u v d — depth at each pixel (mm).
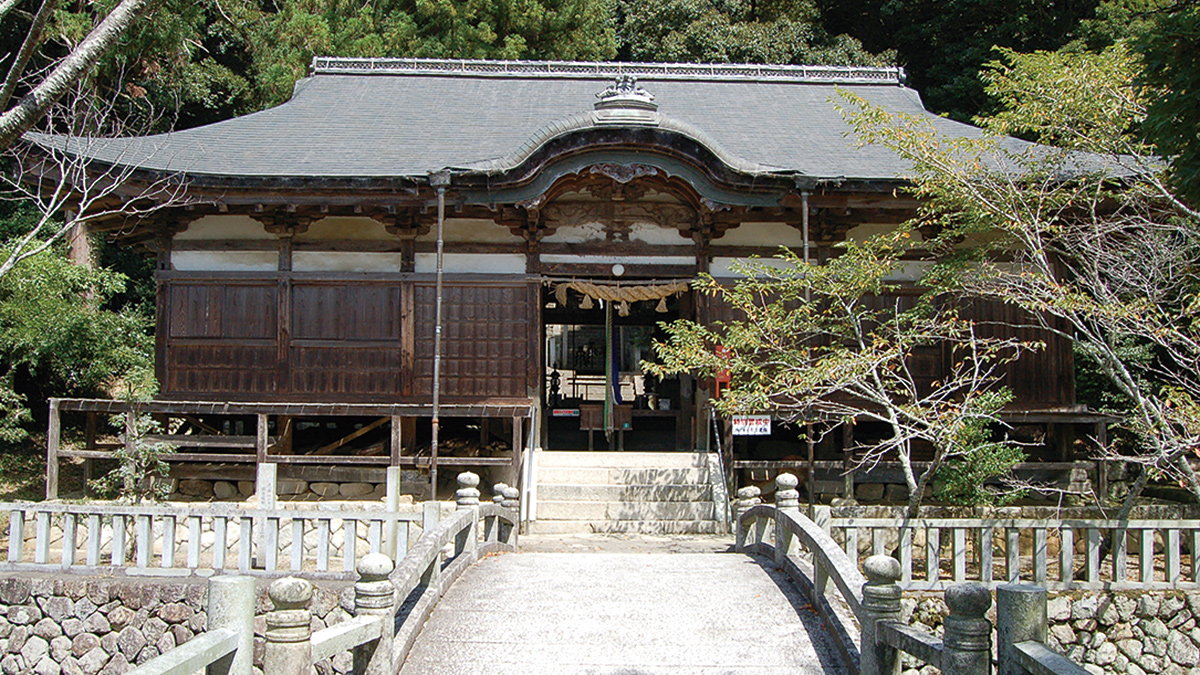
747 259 13289
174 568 8234
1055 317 13508
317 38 21062
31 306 13914
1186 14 5691
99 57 6945
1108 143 10000
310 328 13430
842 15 30250
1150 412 9250
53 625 8008
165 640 7852
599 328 17219
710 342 13406
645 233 13883
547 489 12391
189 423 14266
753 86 17781
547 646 6242
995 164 12555
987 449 10625
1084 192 10445
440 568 7383
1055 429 13906
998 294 10141
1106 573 9352
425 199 12586
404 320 13406
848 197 12594
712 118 15875
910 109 16609
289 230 13422
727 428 12742
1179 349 11281
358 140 14336
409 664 5949
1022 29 23906
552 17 23453
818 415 11633
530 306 13516
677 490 12383
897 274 13562
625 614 6871
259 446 11961
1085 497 13062
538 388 13398
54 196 11016
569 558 8883
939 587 8008
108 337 14547
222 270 13492
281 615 4613
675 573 8125
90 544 8352
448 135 14750
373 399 13336
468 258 13586
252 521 8180
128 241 14961
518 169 12219
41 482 14641
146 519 8328
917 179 10805
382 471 12812
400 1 23453
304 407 12047
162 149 13117
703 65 17922
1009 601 4383
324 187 12336
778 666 5961
